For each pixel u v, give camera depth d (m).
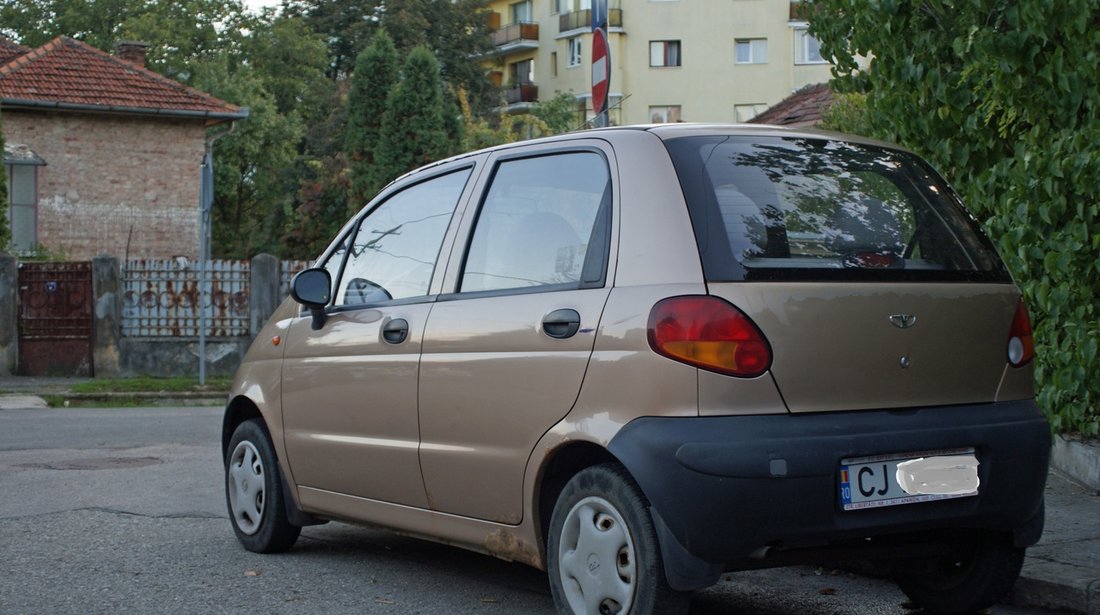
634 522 4.40
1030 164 7.64
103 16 52.66
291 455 6.50
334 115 51.97
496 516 5.11
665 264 4.47
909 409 4.59
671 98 63.06
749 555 4.27
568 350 4.68
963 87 8.25
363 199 33.91
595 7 9.59
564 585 4.73
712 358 4.28
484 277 5.32
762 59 62.41
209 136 31.83
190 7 52.50
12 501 8.71
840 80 9.45
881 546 4.70
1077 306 7.76
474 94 59.28
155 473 10.13
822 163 4.95
